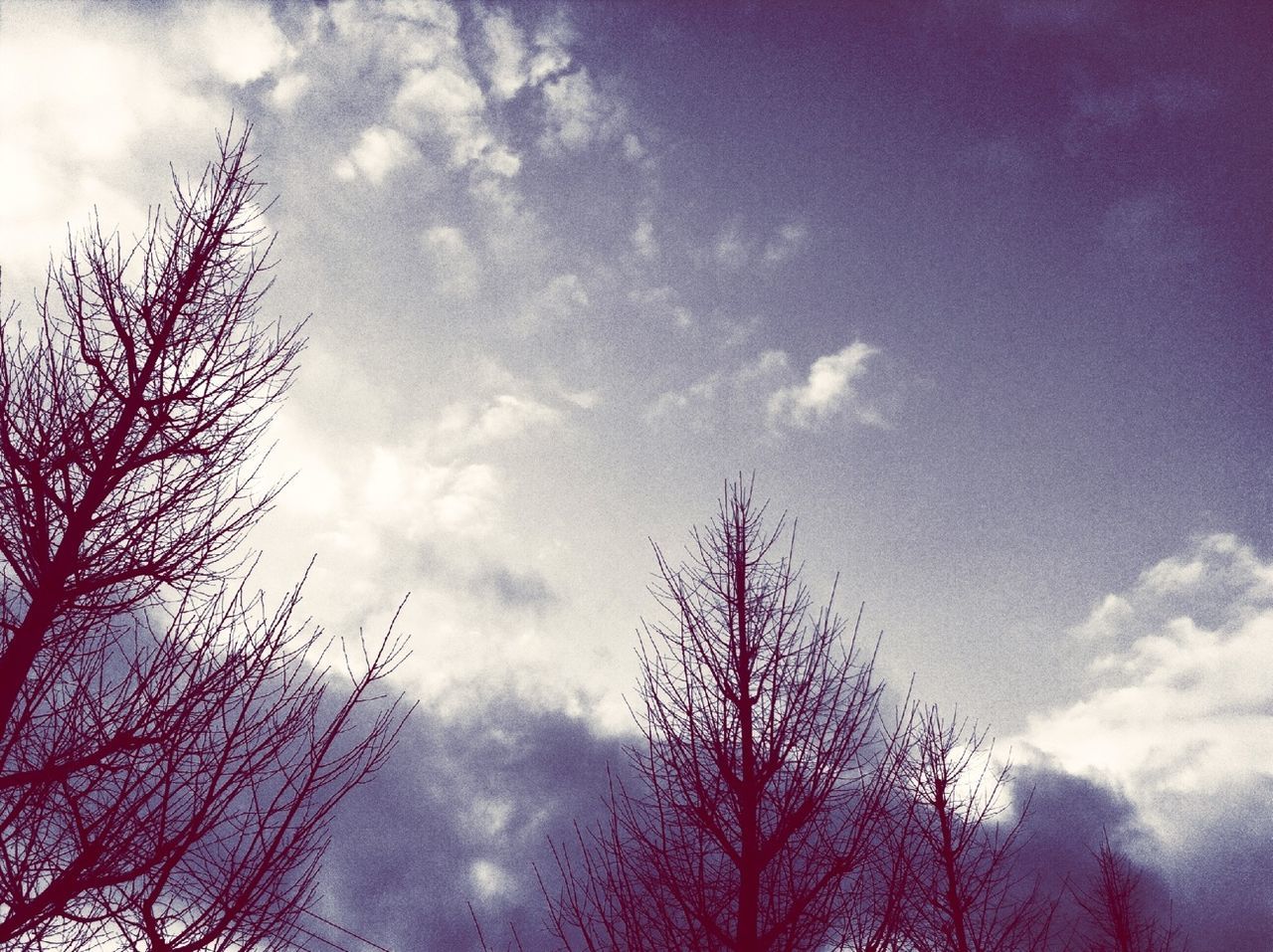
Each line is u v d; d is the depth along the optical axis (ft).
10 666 14.20
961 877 29.99
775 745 21.42
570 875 18.80
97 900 12.41
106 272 19.24
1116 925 36.96
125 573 16.52
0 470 15.92
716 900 19.90
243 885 12.68
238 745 13.78
